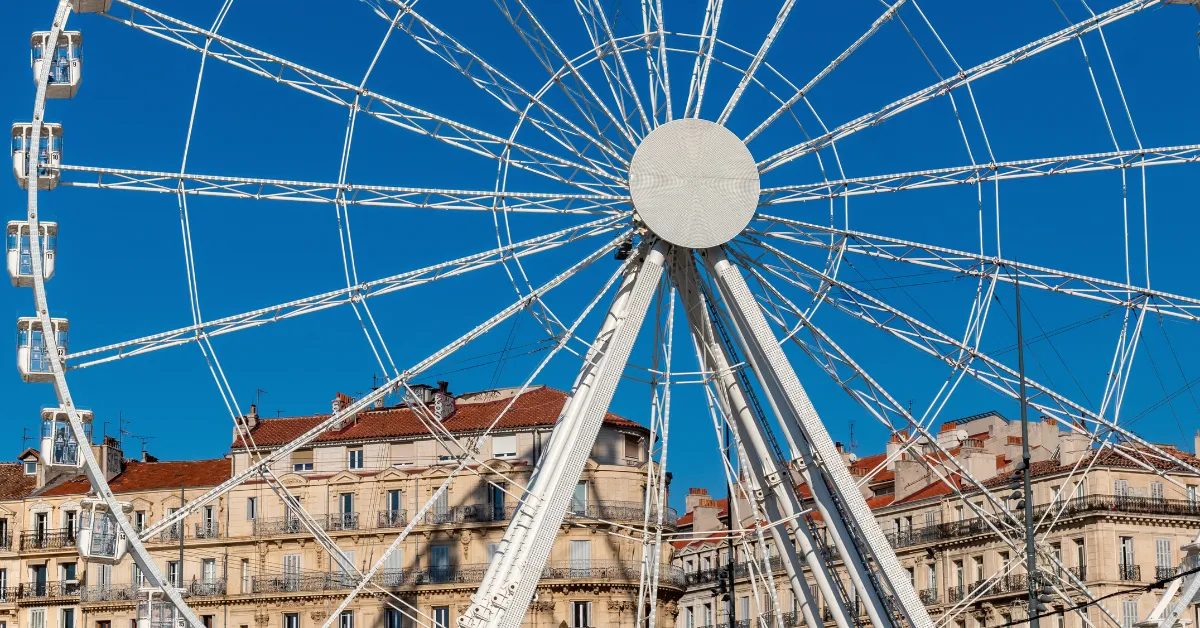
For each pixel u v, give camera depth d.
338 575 108.44
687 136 63.81
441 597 106.31
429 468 108.62
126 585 114.50
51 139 61.34
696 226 63.25
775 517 65.69
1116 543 97.06
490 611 60.47
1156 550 97.75
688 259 64.25
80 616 115.00
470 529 106.94
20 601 116.12
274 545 110.44
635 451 111.00
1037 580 74.44
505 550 61.31
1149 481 99.50
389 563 107.75
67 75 62.06
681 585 109.06
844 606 64.94
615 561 105.50
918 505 107.25
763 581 67.62
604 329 63.34
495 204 63.38
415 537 107.69
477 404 113.50
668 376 64.38
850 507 61.88
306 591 108.31
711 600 121.75
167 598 60.47
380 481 109.25
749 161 63.91
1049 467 101.50
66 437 61.00
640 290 62.84
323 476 110.94
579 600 104.88
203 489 114.69
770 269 64.62
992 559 101.06
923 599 105.44
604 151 64.44
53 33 62.06
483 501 107.56
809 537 65.31
